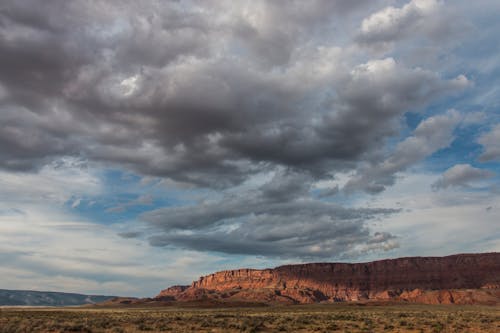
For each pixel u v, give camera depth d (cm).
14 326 4162
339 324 5044
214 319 5694
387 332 4278
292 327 4612
